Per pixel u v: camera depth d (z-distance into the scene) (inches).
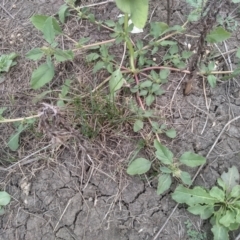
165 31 18.8
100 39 19.8
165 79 18.3
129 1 13.8
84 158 17.3
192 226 16.1
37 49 17.0
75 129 17.5
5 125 18.3
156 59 19.0
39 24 18.1
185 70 18.6
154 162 17.0
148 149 17.2
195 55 16.5
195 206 15.8
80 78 18.8
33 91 18.9
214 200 15.8
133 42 19.5
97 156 17.3
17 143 17.3
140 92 17.9
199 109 18.2
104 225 16.4
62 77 19.0
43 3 21.2
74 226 16.5
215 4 14.6
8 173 17.4
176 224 16.2
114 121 17.4
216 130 17.8
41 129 17.6
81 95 18.0
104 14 20.5
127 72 18.4
